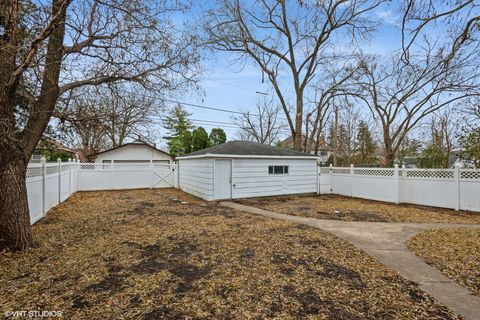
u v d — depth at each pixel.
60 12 3.50
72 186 11.07
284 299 2.72
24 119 4.80
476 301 2.74
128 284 2.99
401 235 5.40
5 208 3.82
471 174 8.27
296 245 4.58
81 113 5.30
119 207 8.23
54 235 4.86
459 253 4.25
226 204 9.55
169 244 4.47
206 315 2.41
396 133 16.75
